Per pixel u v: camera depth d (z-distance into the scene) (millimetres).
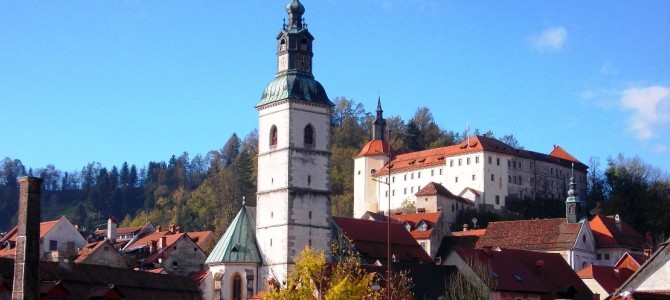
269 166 144000
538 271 149375
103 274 112938
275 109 144125
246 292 141125
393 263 131625
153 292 118750
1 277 90688
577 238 192625
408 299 119812
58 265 107000
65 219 184750
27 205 68312
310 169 143000
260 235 143625
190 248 175375
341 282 99750
